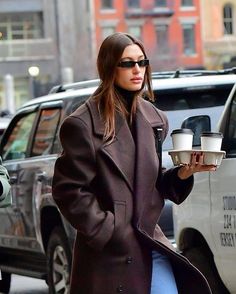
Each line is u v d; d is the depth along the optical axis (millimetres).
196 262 13641
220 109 16281
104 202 8539
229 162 12555
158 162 8734
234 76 16500
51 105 17859
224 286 13336
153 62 122875
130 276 8492
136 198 8516
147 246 8555
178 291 8727
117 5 131625
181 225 13891
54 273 17234
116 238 8445
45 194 17188
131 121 8711
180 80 16219
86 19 126938
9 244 19469
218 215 12789
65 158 8539
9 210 19125
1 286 20938
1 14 125562
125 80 8711
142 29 132875
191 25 134375
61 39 124562
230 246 12562
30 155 18516
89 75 114000
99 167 8508
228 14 135625
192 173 8617
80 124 8508
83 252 8586
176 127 15969
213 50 134625
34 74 85812
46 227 17547
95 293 8500
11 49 125250
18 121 19500
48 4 125125
